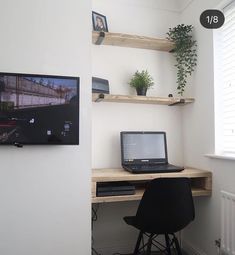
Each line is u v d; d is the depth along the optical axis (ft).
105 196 6.21
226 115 6.85
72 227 5.45
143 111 8.23
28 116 5.08
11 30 5.24
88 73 5.64
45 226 5.31
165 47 8.16
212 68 7.02
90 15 5.70
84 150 5.57
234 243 5.77
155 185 5.61
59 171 5.41
